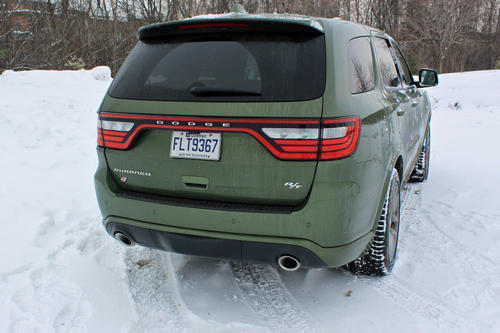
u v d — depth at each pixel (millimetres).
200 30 2365
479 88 14398
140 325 2369
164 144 2281
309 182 2051
